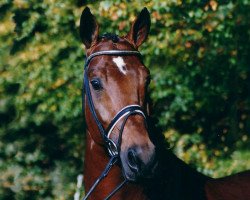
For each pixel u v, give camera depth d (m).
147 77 3.63
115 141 3.55
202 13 8.08
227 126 9.22
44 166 9.00
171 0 7.77
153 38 7.98
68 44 8.12
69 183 8.77
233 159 8.28
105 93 3.58
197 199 3.70
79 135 8.80
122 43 3.75
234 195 3.82
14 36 8.49
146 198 3.66
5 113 8.81
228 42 8.30
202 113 9.05
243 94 9.15
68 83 8.18
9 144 8.86
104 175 3.66
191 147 8.59
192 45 8.31
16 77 8.25
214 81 8.52
